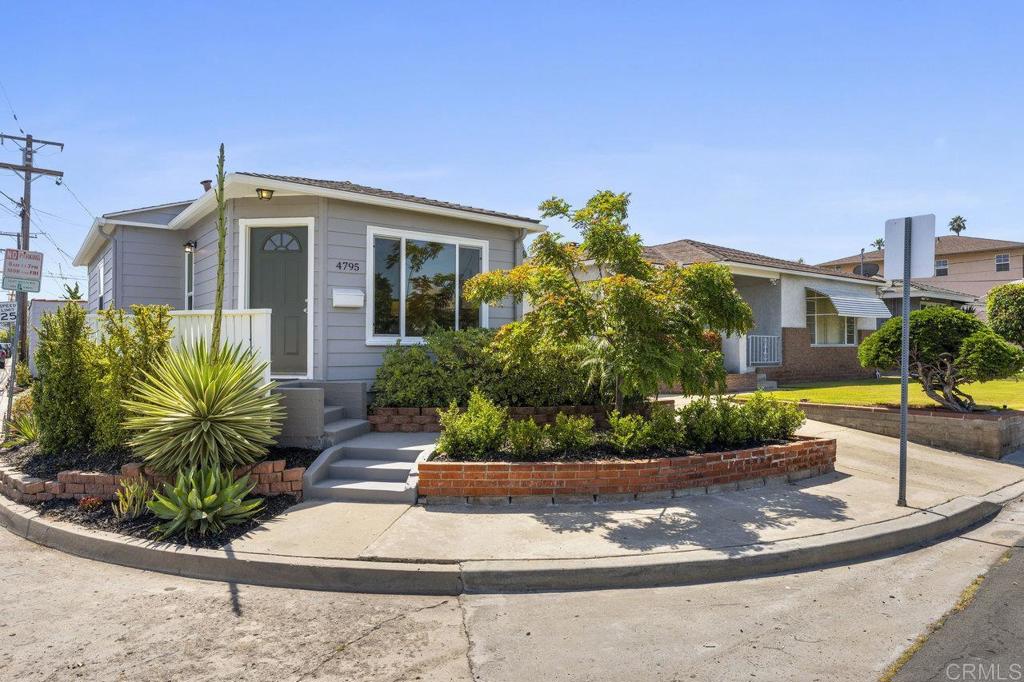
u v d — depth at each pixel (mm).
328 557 4895
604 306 6938
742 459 7074
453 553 4977
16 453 8023
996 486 7496
